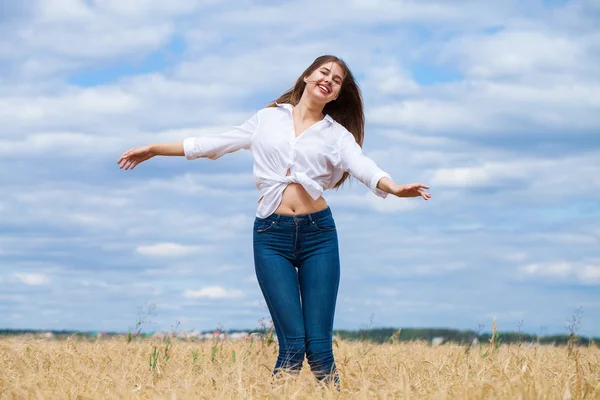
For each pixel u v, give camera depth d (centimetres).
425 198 498
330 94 536
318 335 524
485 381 459
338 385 505
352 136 547
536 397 425
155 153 557
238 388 459
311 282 524
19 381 496
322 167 531
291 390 457
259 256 529
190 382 478
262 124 540
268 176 527
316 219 522
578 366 509
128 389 477
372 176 523
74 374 516
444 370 554
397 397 457
